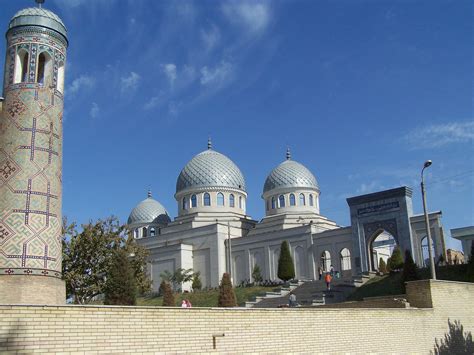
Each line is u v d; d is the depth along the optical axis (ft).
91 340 41.42
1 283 67.21
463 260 185.06
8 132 73.61
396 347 67.05
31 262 68.95
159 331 45.19
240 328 51.19
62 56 80.89
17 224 69.51
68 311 40.73
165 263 215.10
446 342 73.87
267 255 203.51
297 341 56.18
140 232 263.08
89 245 132.98
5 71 77.92
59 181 75.56
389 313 67.72
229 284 133.39
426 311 72.79
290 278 176.45
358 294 133.49
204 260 212.23
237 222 221.87
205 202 228.43
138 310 44.34
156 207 269.03
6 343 37.70
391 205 164.66
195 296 169.07
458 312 77.30
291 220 213.87
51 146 74.90
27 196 70.79
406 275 122.83
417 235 163.12
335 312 61.21
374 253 195.52
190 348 46.85
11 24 78.59
